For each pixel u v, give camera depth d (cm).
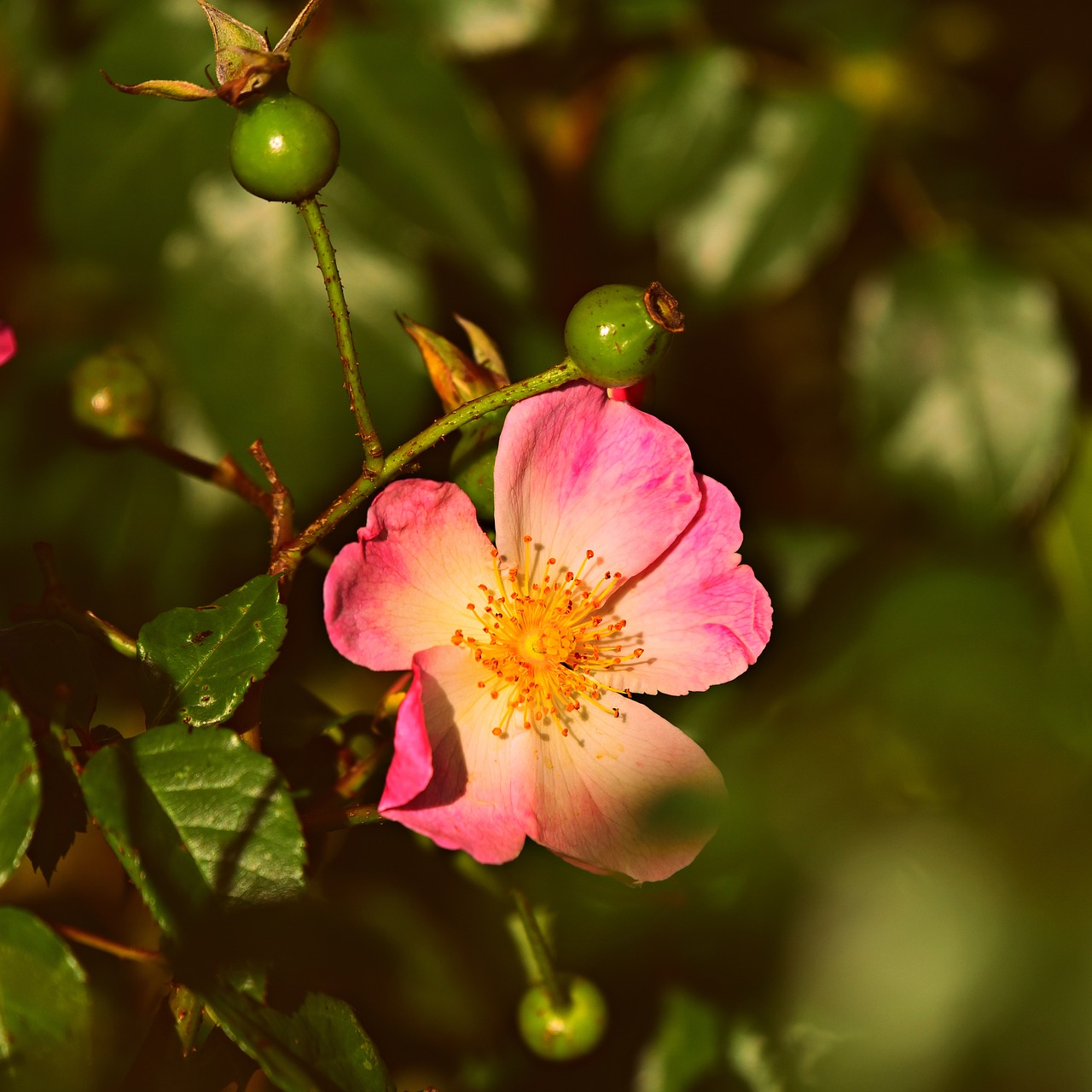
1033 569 92
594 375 84
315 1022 82
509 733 85
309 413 92
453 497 85
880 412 94
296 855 81
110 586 94
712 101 94
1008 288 94
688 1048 87
